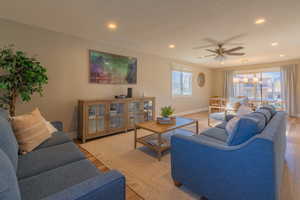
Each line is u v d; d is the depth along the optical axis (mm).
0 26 2268
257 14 2121
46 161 1259
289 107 5246
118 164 2066
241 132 1291
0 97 2145
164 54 4477
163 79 4914
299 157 2195
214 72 7250
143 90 4320
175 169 1532
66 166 1193
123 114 3459
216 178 1240
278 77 5590
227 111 4039
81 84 3127
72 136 3041
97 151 2473
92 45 3254
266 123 1626
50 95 2758
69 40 2938
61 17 2230
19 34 2418
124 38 3092
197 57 4918
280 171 1350
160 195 1463
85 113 2859
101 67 3408
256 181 1057
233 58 5008
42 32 2629
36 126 1596
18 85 2076
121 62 3768
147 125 2582
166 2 1843
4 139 1025
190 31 2721
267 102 5227
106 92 3523
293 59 5164
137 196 1453
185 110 5879
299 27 2547
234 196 1155
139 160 2178
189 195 1458
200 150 1321
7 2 1844
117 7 1958
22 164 1202
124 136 3230
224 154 1187
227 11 2045
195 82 6270
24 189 908
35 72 2127
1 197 517
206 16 2186
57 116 2852
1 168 582
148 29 2648
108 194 753
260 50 3982
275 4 1871
